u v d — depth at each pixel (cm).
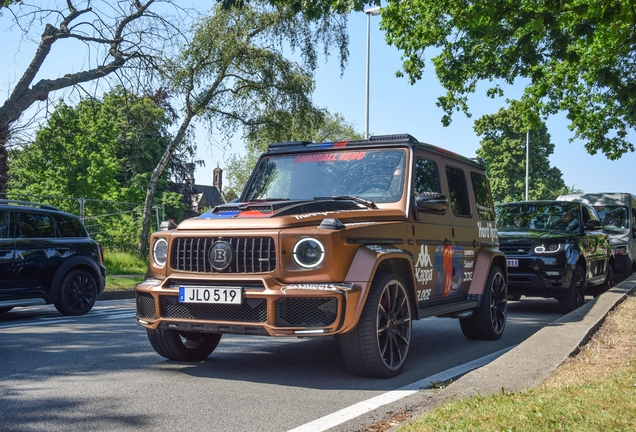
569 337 604
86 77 1764
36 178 3934
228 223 531
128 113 1997
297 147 702
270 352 682
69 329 867
